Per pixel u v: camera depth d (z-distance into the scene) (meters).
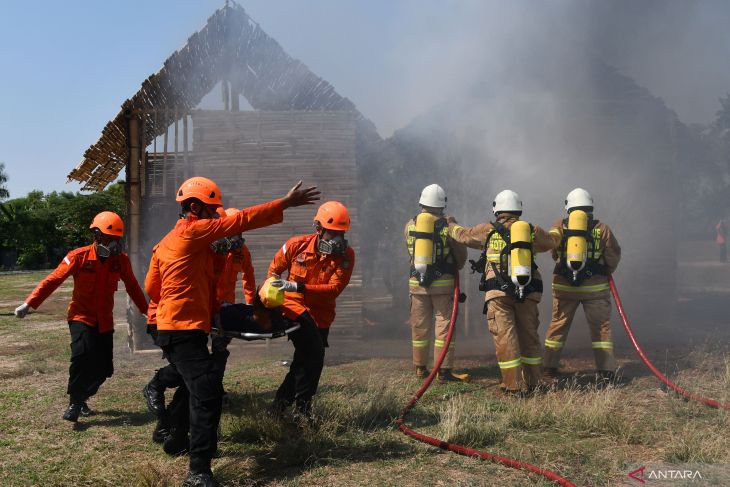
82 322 5.42
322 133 9.93
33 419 5.48
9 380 7.14
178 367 4.00
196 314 4.01
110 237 5.52
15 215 44.69
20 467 4.33
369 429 4.99
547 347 6.65
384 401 5.37
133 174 9.32
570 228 6.37
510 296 5.91
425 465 4.21
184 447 4.50
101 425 5.29
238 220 3.90
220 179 9.78
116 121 9.37
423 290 6.62
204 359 4.00
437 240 6.57
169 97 9.78
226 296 5.73
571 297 6.49
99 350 5.50
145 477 3.88
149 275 4.45
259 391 6.34
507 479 3.95
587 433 4.77
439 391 6.16
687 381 6.16
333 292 5.05
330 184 9.91
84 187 10.84
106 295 5.54
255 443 4.71
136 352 8.88
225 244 4.17
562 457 4.29
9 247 45.16
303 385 4.85
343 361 7.91
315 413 5.00
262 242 9.77
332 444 4.62
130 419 5.45
